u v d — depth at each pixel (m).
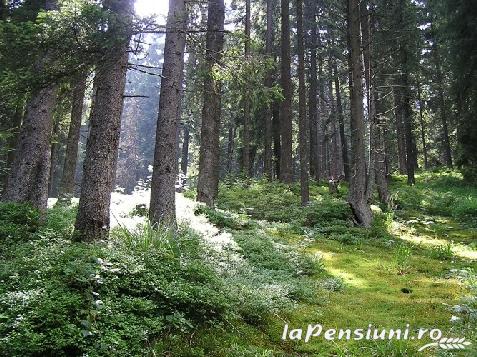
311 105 30.39
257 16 30.59
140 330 5.25
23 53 7.38
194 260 7.37
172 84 9.80
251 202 18.80
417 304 7.53
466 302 7.50
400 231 14.62
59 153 32.50
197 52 11.36
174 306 6.05
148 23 7.57
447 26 21.05
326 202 15.88
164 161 9.63
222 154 40.16
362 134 15.26
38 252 6.66
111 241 7.53
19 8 12.62
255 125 30.77
